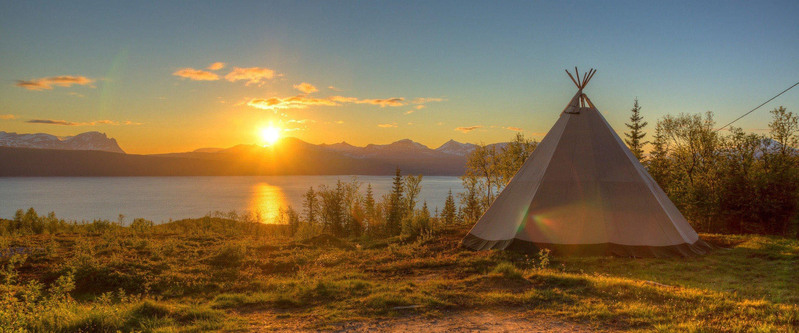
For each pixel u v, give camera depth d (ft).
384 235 117.80
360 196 149.48
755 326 24.67
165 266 50.01
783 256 51.19
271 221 203.31
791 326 24.16
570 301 31.81
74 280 42.37
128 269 46.34
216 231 99.91
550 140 66.74
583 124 65.51
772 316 26.27
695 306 29.94
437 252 61.16
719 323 25.64
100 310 28.91
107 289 41.78
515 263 49.88
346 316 29.32
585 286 36.22
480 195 159.53
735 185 107.86
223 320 28.86
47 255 53.88
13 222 92.73
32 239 70.95
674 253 53.93
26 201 518.37
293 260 55.67
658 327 24.76
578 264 49.47
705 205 106.73
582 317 27.99
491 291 35.63
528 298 32.50
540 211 58.18
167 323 27.86
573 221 56.70
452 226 91.97
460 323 27.45
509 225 59.77
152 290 41.98
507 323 27.30
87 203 495.00
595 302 31.40
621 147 63.87
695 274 44.68
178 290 41.32
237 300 35.14
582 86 69.67
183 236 81.10
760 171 106.83
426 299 32.50
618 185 59.31
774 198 101.81
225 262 54.49
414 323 27.61
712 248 59.41
